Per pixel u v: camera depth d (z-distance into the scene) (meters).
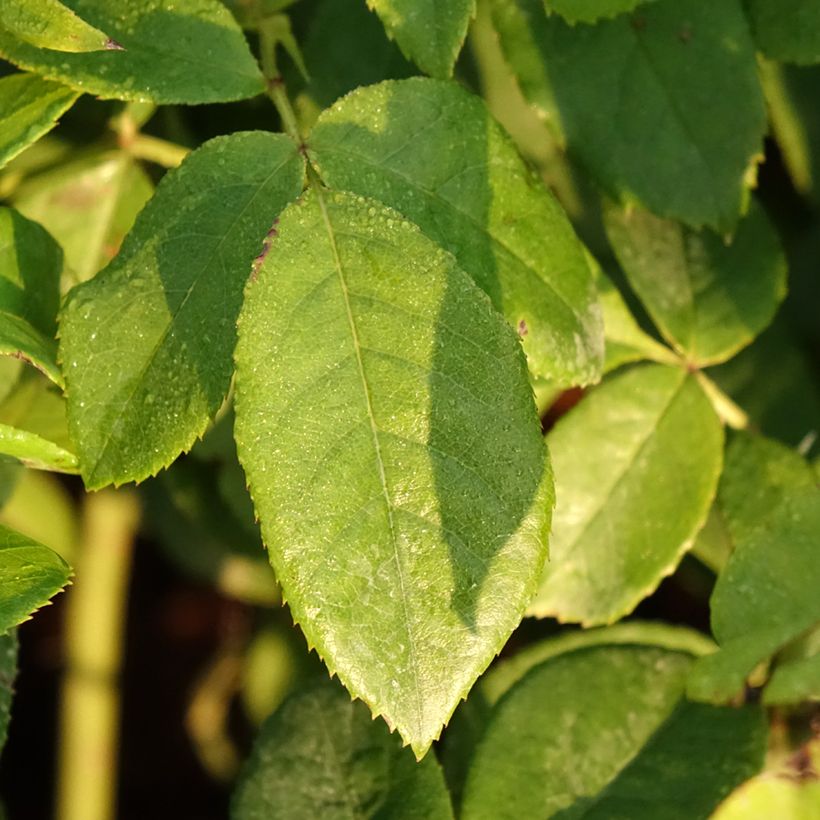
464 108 0.35
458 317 0.34
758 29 0.38
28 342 0.34
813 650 0.37
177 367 0.34
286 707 0.38
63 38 0.34
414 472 0.33
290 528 0.33
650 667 0.38
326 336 0.33
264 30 0.38
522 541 0.33
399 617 0.33
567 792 0.37
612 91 0.38
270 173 0.35
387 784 0.37
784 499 0.37
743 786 0.37
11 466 0.37
